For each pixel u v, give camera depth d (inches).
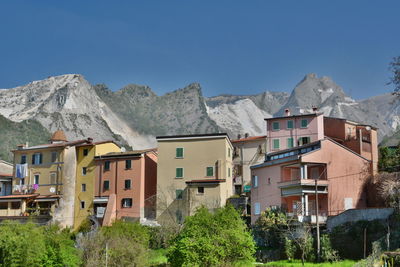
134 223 2642.7
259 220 2635.3
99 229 2394.2
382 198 2532.0
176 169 3176.7
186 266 1955.0
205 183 3048.7
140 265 2064.5
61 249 1900.8
